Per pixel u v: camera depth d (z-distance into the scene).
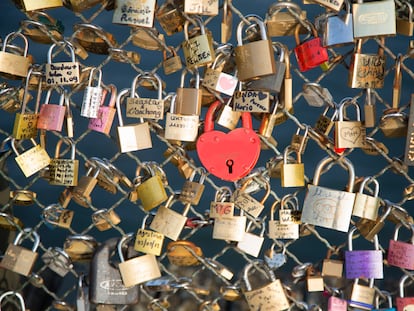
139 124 2.69
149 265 2.76
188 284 2.84
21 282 3.92
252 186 2.78
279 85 2.58
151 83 2.73
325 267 2.75
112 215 2.82
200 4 2.56
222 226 2.70
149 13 2.58
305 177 2.76
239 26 2.57
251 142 2.64
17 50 2.80
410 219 2.70
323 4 2.53
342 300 2.76
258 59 2.53
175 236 2.71
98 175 2.80
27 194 2.88
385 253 2.81
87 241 2.84
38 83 2.79
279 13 2.61
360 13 2.49
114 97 2.72
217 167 2.67
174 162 2.83
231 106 2.66
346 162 2.67
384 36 2.50
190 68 2.60
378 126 2.65
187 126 2.64
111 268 2.81
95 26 2.66
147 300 3.73
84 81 2.79
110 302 2.80
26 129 2.73
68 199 2.84
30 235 2.89
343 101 2.64
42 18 2.74
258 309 2.73
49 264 2.86
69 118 2.76
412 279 2.75
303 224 2.79
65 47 2.73
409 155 2.58
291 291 2.84
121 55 2.69
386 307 2.98
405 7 2.58
